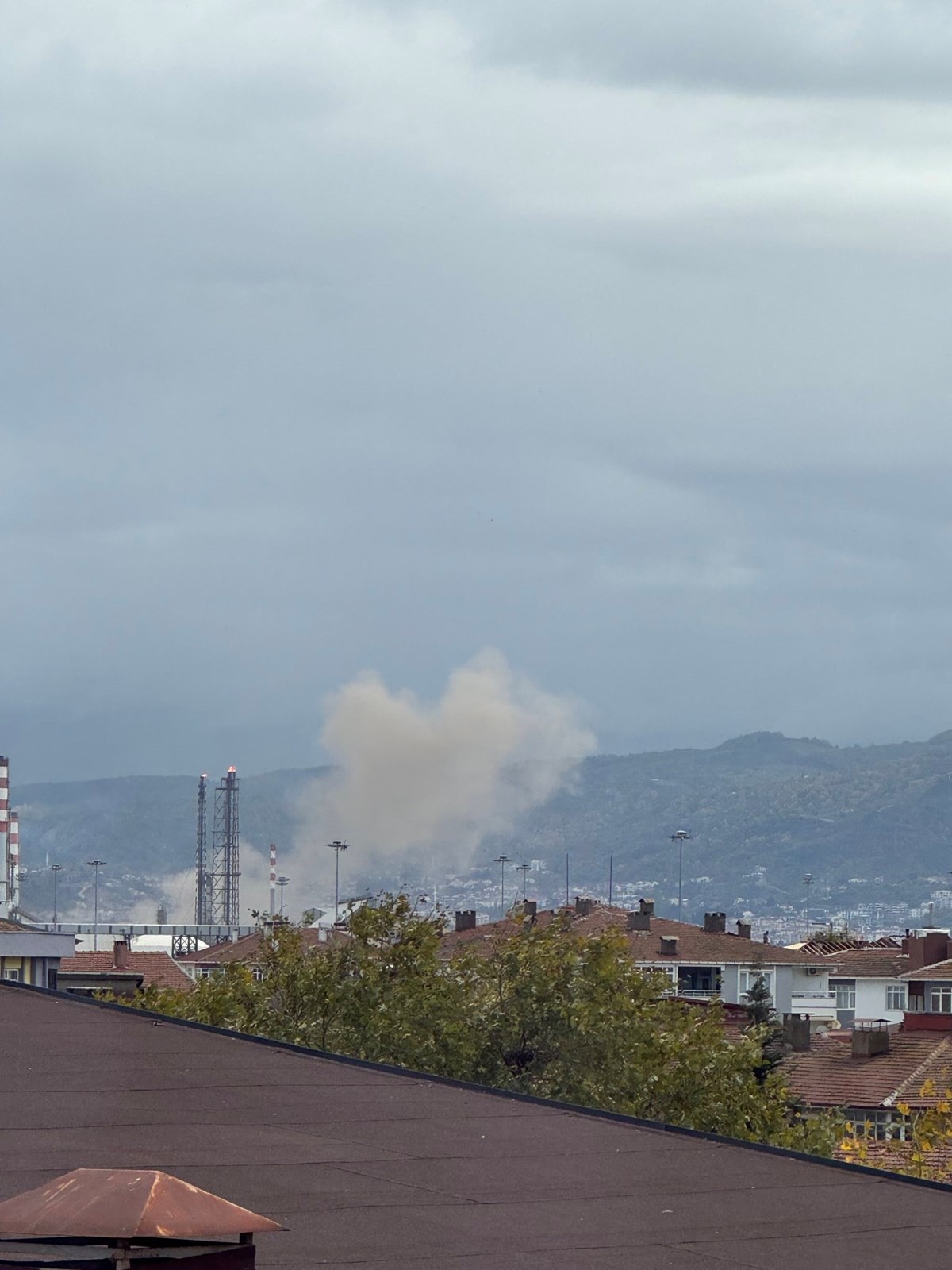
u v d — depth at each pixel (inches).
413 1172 723.4
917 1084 3169.3
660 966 5629.9
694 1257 598.5
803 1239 637.9
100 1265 386.0
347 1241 593.9
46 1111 831.1
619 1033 2325.3
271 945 2571.4
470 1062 2347.4
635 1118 879.1
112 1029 1106.1
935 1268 604.7
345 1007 2418.8
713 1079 2269.9
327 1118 842.2
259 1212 634.8
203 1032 1114.1
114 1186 388.2
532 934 2449.6
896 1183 759.1
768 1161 794.2
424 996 2396.7
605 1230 633.0
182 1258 388.2
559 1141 813.9
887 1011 6525.6
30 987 1283.2
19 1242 386.6
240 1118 832.9
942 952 6318.9
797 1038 3676.2
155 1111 842.2
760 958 6087.6
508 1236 613.9
